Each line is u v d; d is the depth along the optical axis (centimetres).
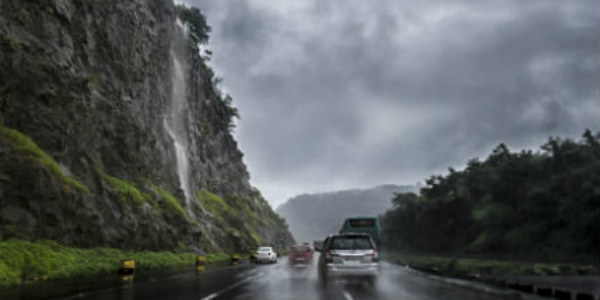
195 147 7250
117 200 3528
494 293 1416
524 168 7081
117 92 4238
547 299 1273
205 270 2927
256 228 10188
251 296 1353
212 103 9838
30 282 1855
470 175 9244
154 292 1477
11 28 3008
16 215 2502
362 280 1866
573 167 6175
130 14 4638
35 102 3044
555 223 6125
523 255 5138
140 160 4412
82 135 3481
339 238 1780
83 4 3922
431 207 10075
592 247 5259
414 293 1409
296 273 2555
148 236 3784
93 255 2820
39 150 2858
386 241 14725
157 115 5116
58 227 2738
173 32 5969
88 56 3916
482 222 7750
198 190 7331
